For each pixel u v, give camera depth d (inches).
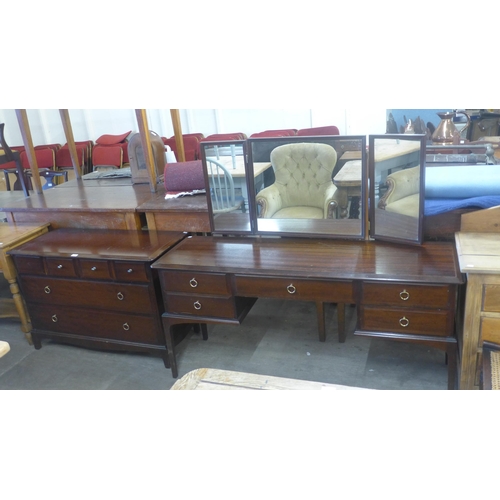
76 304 105.5
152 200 113.5
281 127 229.1
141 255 95.0
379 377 93.7
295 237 97.0
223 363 102.7
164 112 241.9
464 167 92.4
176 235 105.8
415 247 86.7
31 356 112.3
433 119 189.3
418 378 92.6
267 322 117.2
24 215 120.6
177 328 103.4
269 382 63.8
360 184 87.5
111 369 105.3
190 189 113.4
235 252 93.0
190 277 89.4
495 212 82.0
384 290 77.2
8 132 274.1
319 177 89.9
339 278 78.5
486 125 153.9
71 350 114.0
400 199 85.4
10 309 123.0
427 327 77.0
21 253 104.7
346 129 217.5
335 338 108.3
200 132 241.6
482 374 69.7
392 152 82.9
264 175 93.5
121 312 101.8
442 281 73.1
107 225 114.2
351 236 91.7
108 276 99.0
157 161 131.3
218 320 91.0
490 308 69.7
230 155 94.1
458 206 83.8
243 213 98.0
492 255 71.7
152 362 106.7
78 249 102.2
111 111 251.3
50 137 267.1
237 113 233.3
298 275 81.0
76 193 129.3
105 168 213.9
